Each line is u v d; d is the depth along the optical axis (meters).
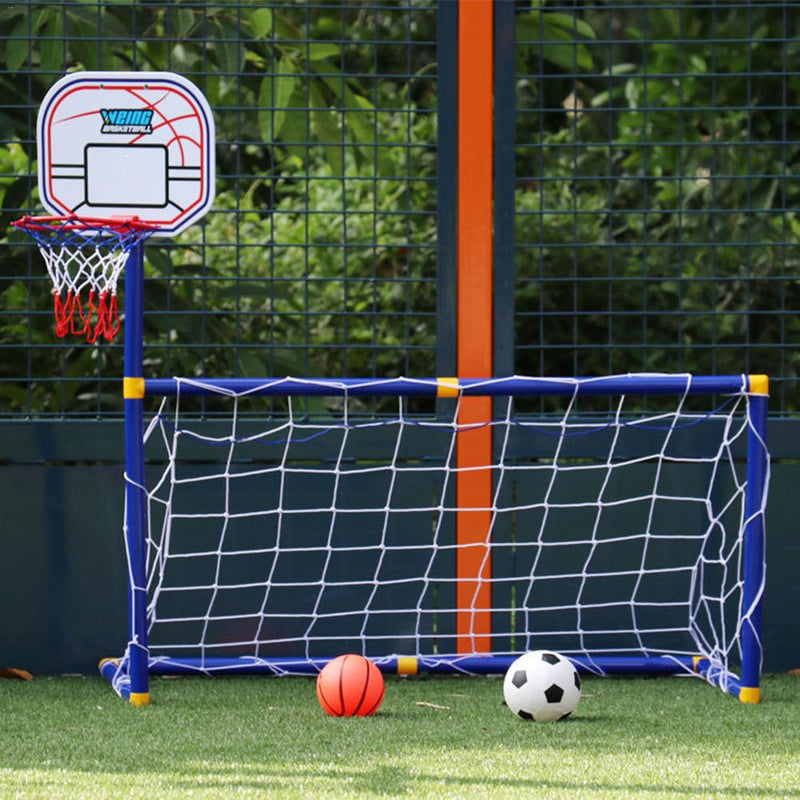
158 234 14.98
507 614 16.58
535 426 16.50
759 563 14.60
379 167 23.64
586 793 10.56
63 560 16.31
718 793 10.60
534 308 26.52
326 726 13.21
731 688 15.01
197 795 10.41
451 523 16.48
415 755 11.89
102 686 15.52
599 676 16.16
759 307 26.36
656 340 26.50
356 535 16.47
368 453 16.45
